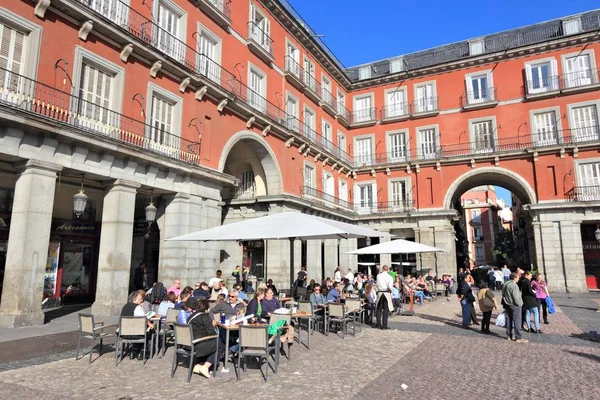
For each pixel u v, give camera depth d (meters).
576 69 25.44
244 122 19.06
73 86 11.54
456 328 10.80
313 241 23.55
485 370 6.52
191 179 15.09
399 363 6.97
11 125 9.61
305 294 12.70
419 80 30.02
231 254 20.69
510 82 27.14
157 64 14.16
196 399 5.16
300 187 23.48
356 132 31.75
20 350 7.57
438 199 27.92
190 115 15.76
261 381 5.93
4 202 13.02
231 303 9.23
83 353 7.46
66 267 14.84
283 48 23.50
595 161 23.78
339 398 5.20
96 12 11.91
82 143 11.12
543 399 5.16
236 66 19.05
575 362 7.01
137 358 7.17
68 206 15.04
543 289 11.67
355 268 29.75
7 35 10.35
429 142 29.19
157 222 14.88
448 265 26.77
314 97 26.16
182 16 16.00
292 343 8.04
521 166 25.88
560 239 23.80
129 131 13.20
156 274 18.98
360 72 33.50
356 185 30.92
